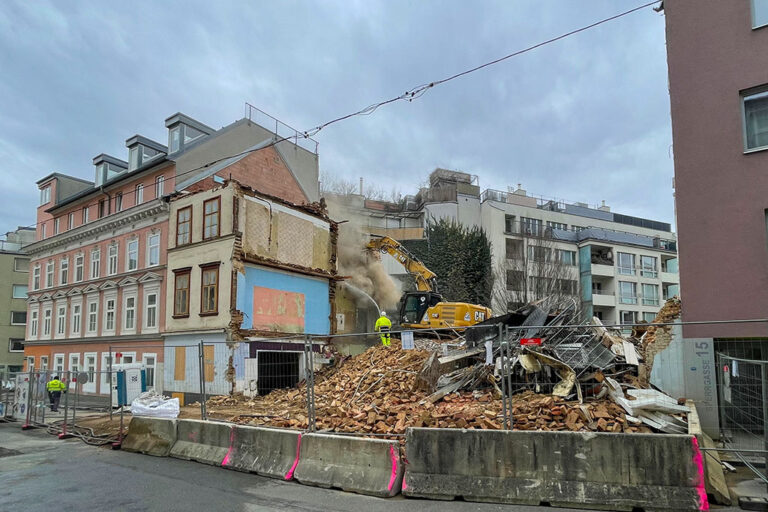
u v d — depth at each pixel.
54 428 14.38
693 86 12.61
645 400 8.65
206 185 24.48
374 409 10.96
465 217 47.97
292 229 24.27
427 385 12.98
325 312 26.11
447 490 7.01
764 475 7.11
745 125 11.98
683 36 12.85
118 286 26.44
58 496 7.38
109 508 6.75
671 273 54.16
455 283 40.75
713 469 6.77
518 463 6.88
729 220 11.86
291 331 23.34
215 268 21.06
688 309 12.14
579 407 8.65
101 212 29.86
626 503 6.27
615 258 49.66
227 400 16.97
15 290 49.38
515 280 39.94
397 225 49.75
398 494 7.33
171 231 23.42
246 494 7.40
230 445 9.38
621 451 6.50
